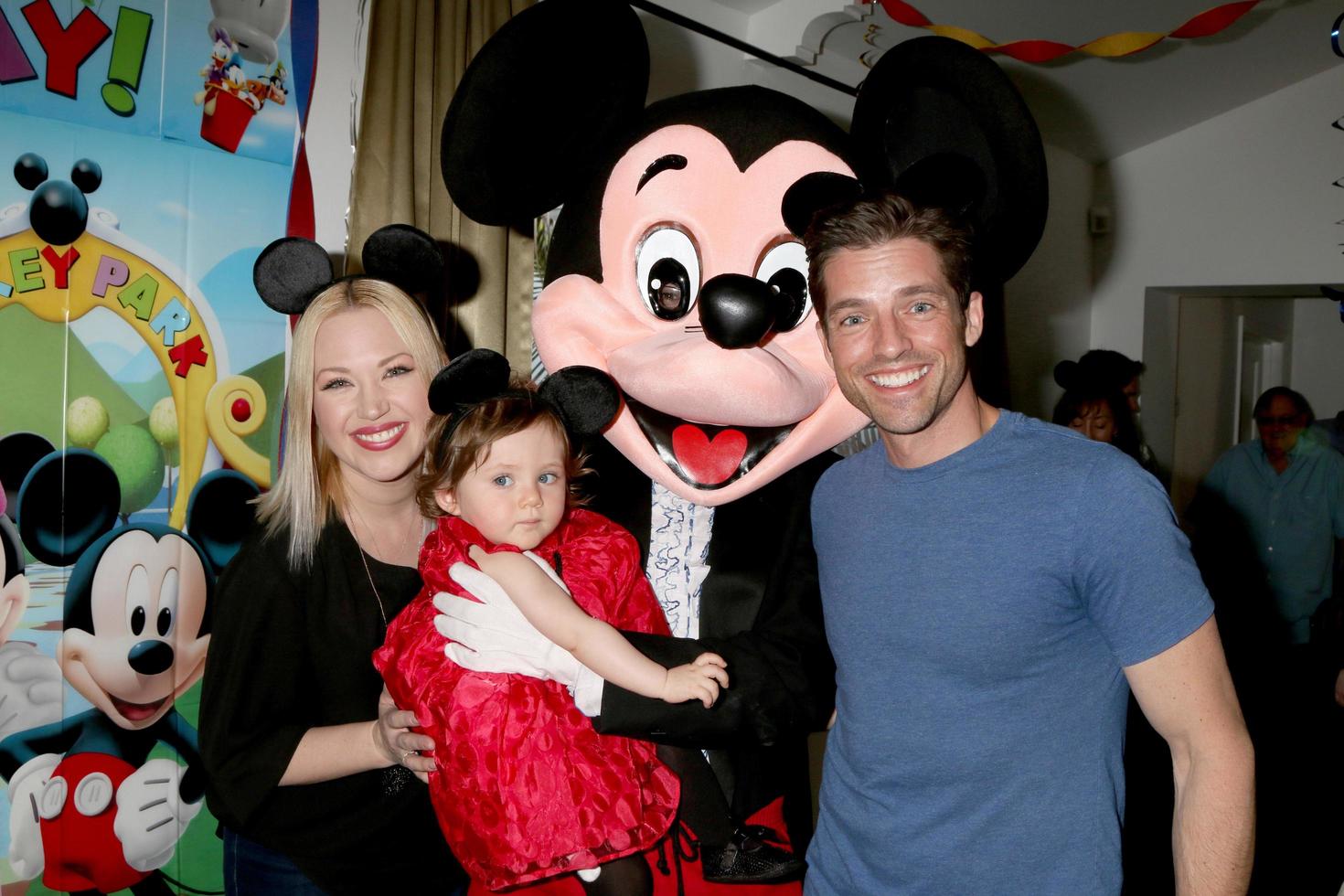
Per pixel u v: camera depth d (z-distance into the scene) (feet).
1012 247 5.30
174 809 6.46
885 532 4.21
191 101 6.48
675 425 5.14
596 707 4.32
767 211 5.24
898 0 9.34
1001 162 5.15
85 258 6.04
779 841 5.07
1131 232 16.03
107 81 6.09
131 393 6.27
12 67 5.69
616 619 4.67
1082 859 3.85
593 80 5.27
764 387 4.79
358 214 6.97
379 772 5.17
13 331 5.75
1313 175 14.37
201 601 6.63
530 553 4.61
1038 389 14.94
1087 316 16.37
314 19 7.10
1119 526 3.71
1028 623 3.87
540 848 4.31
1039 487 3.89
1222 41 12.37
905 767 4.07
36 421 5.85
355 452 4.90
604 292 5.36
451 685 4.46
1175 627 3.61
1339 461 12.90
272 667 4.94
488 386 4.61
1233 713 3.62
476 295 7.60
